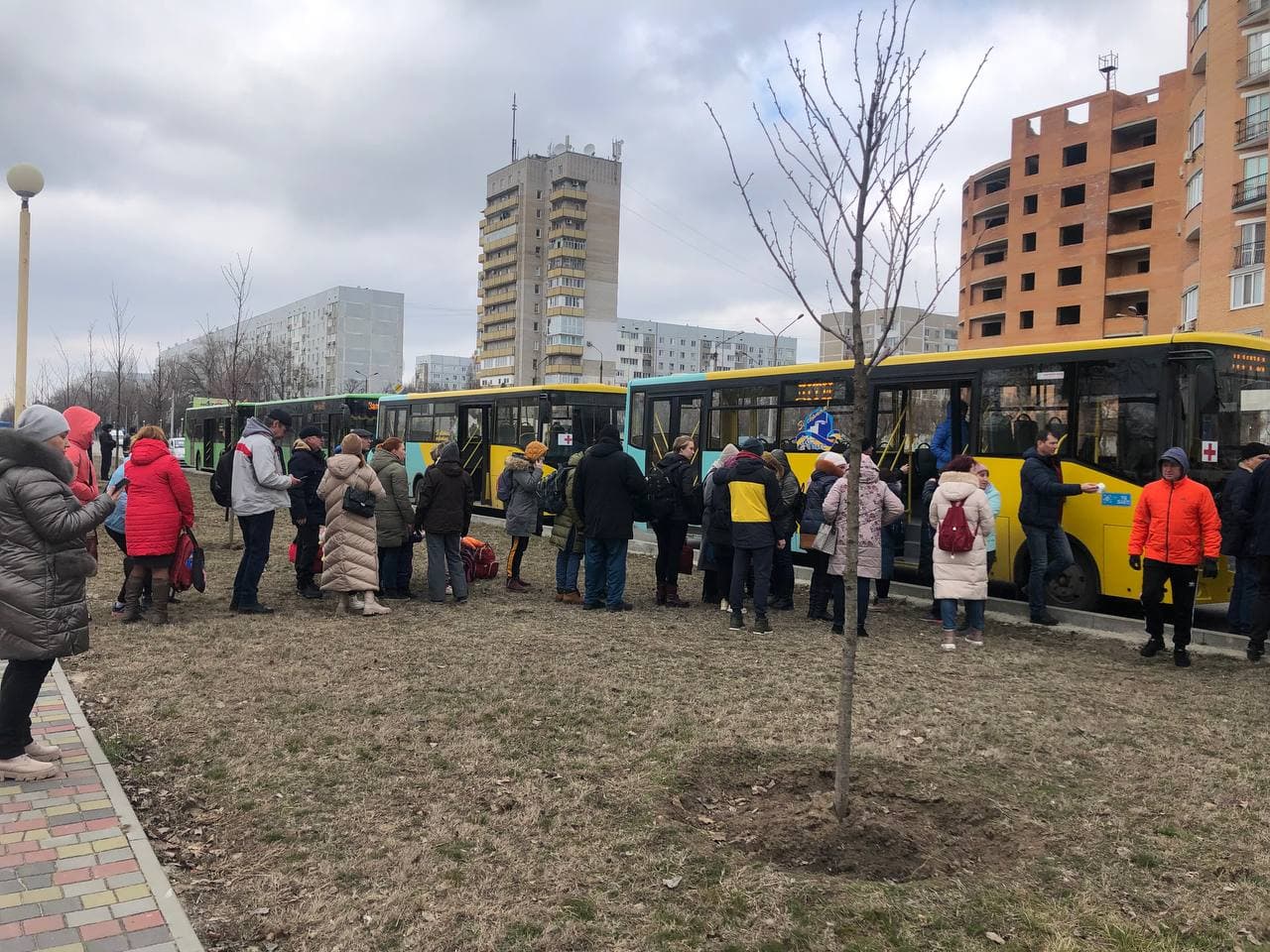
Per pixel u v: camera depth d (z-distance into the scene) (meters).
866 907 3.61
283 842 4.23
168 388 56.81
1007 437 10.88
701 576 13.64
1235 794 4.97
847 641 4.50
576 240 104.94
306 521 10.59
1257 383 9.57
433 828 4.36
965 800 4.73
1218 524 7.95
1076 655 8.44
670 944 3.37
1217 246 34.44
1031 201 63.53
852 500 4.55
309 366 122.12
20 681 4.78
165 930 3.34
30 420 4.77
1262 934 3.49
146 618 9.02
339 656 7.71
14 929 3.31
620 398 19.95
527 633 8.89
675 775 5.04
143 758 5.31
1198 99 37.28
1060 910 3.63
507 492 11.72
